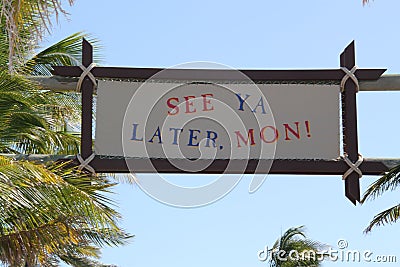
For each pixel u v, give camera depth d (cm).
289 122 1158
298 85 1165
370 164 1161
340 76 1171
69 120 1716
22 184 1114
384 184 1689
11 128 1392
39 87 1206
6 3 1030
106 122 1154
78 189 1143
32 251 1227
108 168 1145
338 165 1156
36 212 1178
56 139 1652
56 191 1139
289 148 1152
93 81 1174
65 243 1291
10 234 1221
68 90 1200
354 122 1168
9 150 1553
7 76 1275
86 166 1152
